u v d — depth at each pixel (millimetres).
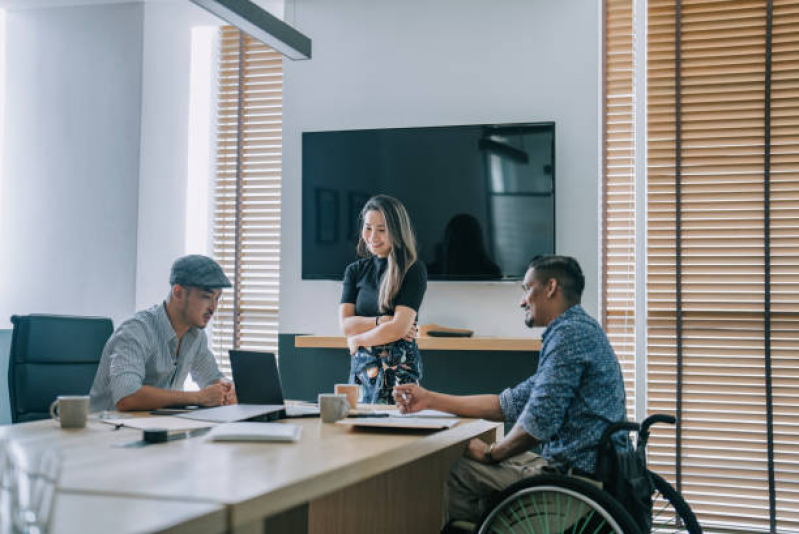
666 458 3803
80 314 4355
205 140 4508
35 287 4426
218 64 4508
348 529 2332
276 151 4426
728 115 3797
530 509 1871
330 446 1572
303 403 2521
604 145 3941
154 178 4383
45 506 823
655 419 2072
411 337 3066
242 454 1454
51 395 2539
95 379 2352
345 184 4016
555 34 3895
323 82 4160
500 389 3832
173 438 1649
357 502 2352
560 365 2064
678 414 3795
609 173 3939
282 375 4105
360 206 3986
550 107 3883
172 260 4438
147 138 4355
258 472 1271
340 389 2357
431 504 2637
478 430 2031
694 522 2135
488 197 3840
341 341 3766
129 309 4297
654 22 3893
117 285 4312
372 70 4098
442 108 4004
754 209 3750
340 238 4000
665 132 3863
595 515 1812
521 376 3818
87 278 4359
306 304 4109
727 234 3779
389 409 2443
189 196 4504
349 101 4121
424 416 2180
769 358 3703
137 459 1388
